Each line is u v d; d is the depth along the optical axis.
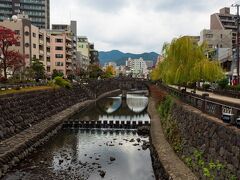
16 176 24.61
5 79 53.44
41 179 24.05
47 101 54.88
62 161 29.34
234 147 13.90
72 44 127.50
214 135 16.84
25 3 147.75
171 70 35.19
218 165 15.49
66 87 75.19
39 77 75.44
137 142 38.72
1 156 25.30
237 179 13.30
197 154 19.39
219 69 33.41
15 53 58.97
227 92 38.75
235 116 15.48
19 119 38.56
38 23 151.00
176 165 21.88
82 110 72.56
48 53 105.38
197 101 25.69
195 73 32.66
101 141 39.31
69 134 43.78
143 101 99.00
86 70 148.75
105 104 88.31
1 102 34.44
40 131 37.75
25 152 30.48
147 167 28.34
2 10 144.62
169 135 30.55
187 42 33.84
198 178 18.53
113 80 128.62
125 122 51.69
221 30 96.69
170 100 38.28
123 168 27.86
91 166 28.25
